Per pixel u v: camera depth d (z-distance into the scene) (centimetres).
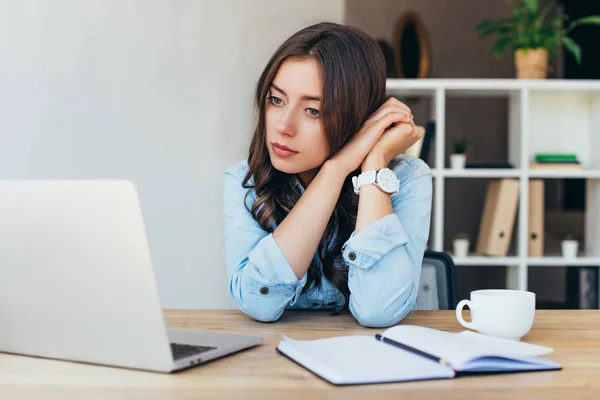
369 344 99
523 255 344
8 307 97
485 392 81
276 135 135
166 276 275
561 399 78
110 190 85
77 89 262
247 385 83
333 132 133
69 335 94
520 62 356
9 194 91
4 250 94
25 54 258
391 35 511
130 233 86
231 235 146
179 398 78
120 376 88
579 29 697
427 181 152
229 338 106
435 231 341
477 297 111
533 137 360
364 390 81
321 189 133
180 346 100
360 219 133
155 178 272
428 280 169
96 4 262
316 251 148
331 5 304
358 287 127
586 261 346
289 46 133
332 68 131
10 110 258
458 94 366
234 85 281
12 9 256
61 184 88
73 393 81
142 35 268
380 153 138
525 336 115
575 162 349
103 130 265
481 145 577
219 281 282
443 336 99
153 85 270
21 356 99
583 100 357
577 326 124
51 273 91
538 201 350
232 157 282
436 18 557
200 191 278
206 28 276
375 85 138
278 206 147
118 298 88
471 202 548
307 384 84
